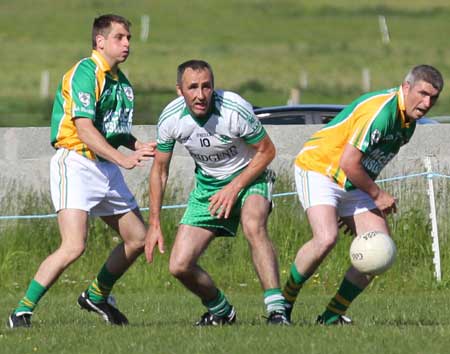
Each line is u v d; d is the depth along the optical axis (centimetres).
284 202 4028
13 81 13788
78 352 2191
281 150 4416
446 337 2272
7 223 3966
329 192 2475
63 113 2559
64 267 2555
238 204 2486
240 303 3281
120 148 4119
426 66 2353
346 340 2228
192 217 2508
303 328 2384
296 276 2503
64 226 2553
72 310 3091
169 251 3919
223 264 3906
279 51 18662
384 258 2372
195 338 2286
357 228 2500
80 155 2552
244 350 2139
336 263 3856
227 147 2438
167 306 3194
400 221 3959
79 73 2528
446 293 3656
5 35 19862
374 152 2427
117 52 2548
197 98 2352
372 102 2381
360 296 3491
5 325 2659
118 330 2456
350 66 16450
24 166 4022
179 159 4069
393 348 2144
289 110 4847
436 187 3994
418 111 2359
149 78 13800
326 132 2481
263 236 2461
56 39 19525
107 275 2659
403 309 3039
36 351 2212
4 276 3862
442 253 3912
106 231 3981
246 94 12394
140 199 4031
